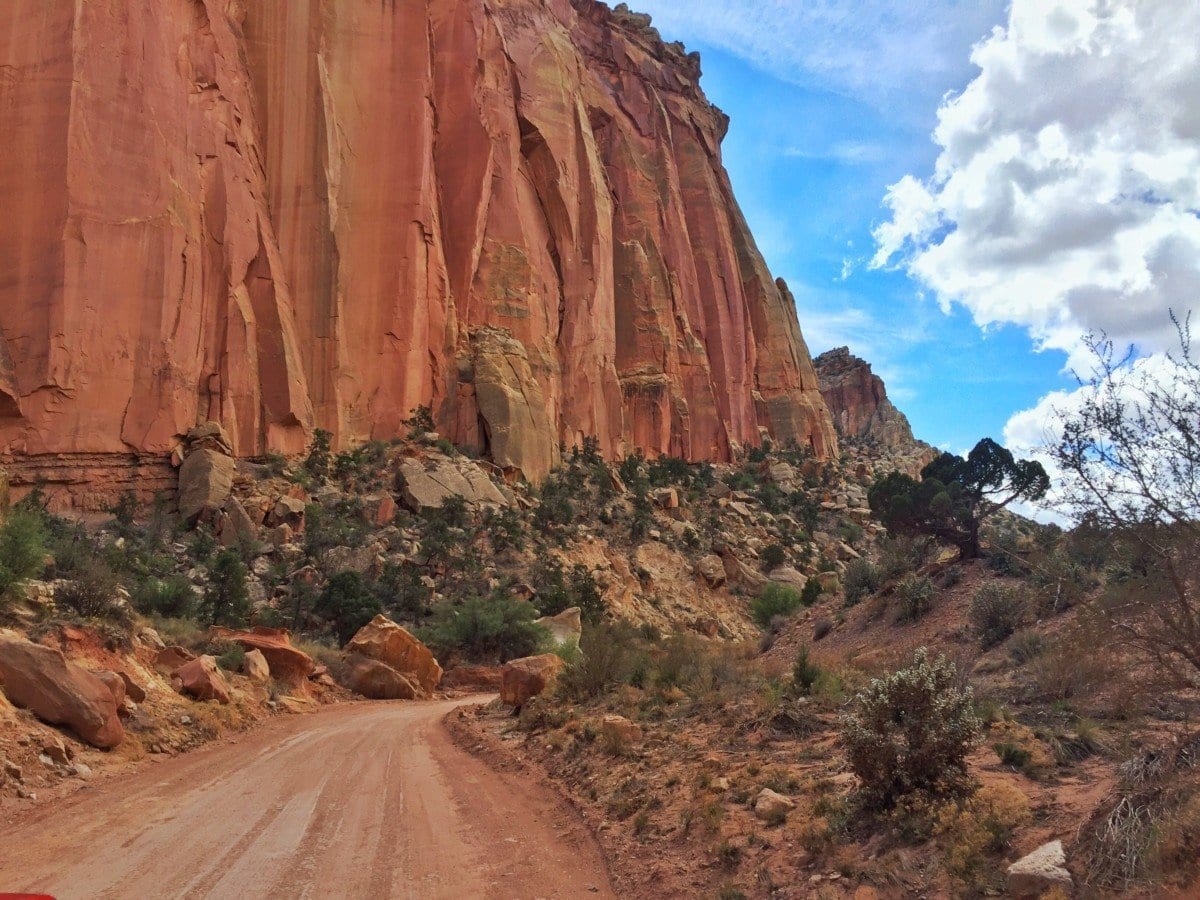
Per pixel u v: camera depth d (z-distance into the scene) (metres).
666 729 13.40
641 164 146.38
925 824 7.14
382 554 63.00
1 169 66.44
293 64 89.88
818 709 12.73
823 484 125.94
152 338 69.06
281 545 61.41
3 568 15.59
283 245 85.19
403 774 13.68
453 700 33.66
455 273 101.00
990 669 15.68
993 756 8.85
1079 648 7.29
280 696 23.69
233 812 10.38
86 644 15.62
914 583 25.89
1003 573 23.91
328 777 13.12
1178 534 6.16
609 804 10.41
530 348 104.88
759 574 85.12
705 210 154.62
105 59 70.44
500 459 91.19
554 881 7.89
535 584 65.88
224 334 75.88
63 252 65.25
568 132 123.56
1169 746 6.75
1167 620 6.42
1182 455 6.02
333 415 82.88
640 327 131.38
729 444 135.00
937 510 29.83
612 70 155.12
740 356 147.25
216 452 69.00
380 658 34.47
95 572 18.11
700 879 7.54
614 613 65.44
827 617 31.23
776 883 7.02
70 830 9.24
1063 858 5.84
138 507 65.12
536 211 116.69
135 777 12.26
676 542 86.88
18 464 61.97
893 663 16.34
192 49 80.62
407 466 78.00
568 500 89.88
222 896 7.19
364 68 95.69
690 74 177.62
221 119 80.69
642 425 124.62
